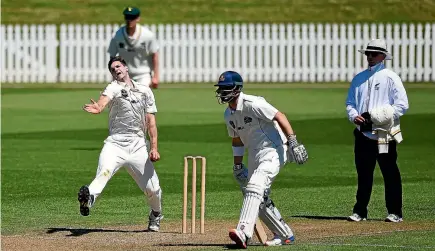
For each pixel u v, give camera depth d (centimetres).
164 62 12412
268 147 3766
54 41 12444
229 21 13825
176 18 13875
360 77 4562
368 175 4484
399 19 13912
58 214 4662
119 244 3856
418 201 4997
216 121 8531
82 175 5859
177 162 6397
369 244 3775
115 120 4188
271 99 10200
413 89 11256
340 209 4803
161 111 9250
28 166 6191
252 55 12362
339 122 8400
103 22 13775
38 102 10100
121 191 5369
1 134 7775
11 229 4250
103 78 12406
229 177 5831
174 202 5044
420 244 3762
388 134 4438
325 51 12431
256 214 3681
